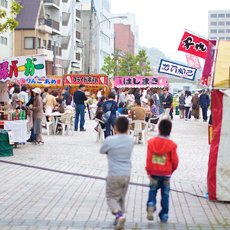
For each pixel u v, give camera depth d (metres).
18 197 8.87
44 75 14.66
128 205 8.31
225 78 8.44
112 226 6.98
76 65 73.50
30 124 17.25
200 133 22.56
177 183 10.20
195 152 15.30
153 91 31.95
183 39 14.98
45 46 55.72
